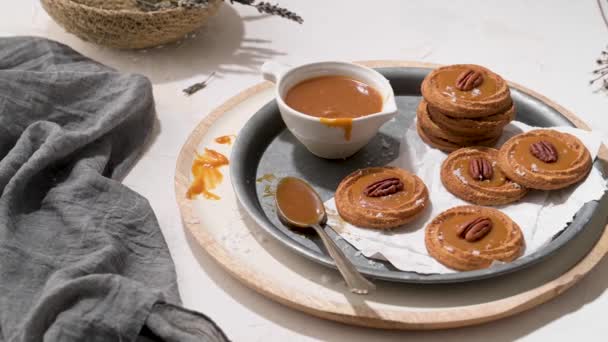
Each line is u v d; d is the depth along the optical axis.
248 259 0.85
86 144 0.94
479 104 0.91
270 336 0.82
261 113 0.96
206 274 0.86
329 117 0.92
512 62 1.08
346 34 1.13
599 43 1.12
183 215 0.88
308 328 0.82
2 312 0.83
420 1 1.19
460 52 1.10
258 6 1.07
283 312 0.83
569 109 1.02
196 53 1.09
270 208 0.89
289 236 0.86
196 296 0.85
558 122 0.95
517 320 0.83
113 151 0.96
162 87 1.05
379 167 0.91
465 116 0.91
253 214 0.86
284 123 0.97
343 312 0.81
